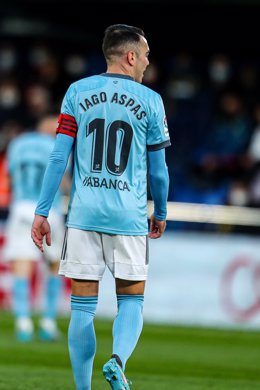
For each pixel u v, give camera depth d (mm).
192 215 39875
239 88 52094
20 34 52312
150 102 16094
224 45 53281
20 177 30969
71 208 16047
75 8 50688
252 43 53125
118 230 15875
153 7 49688
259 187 45406
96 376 22828
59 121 16172
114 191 15875
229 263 38438
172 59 53094
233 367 26328
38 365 25188
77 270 15961
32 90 50562
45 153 30797
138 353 28906
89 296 16125
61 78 53094
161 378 23531
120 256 16000
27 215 30766
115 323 15977
